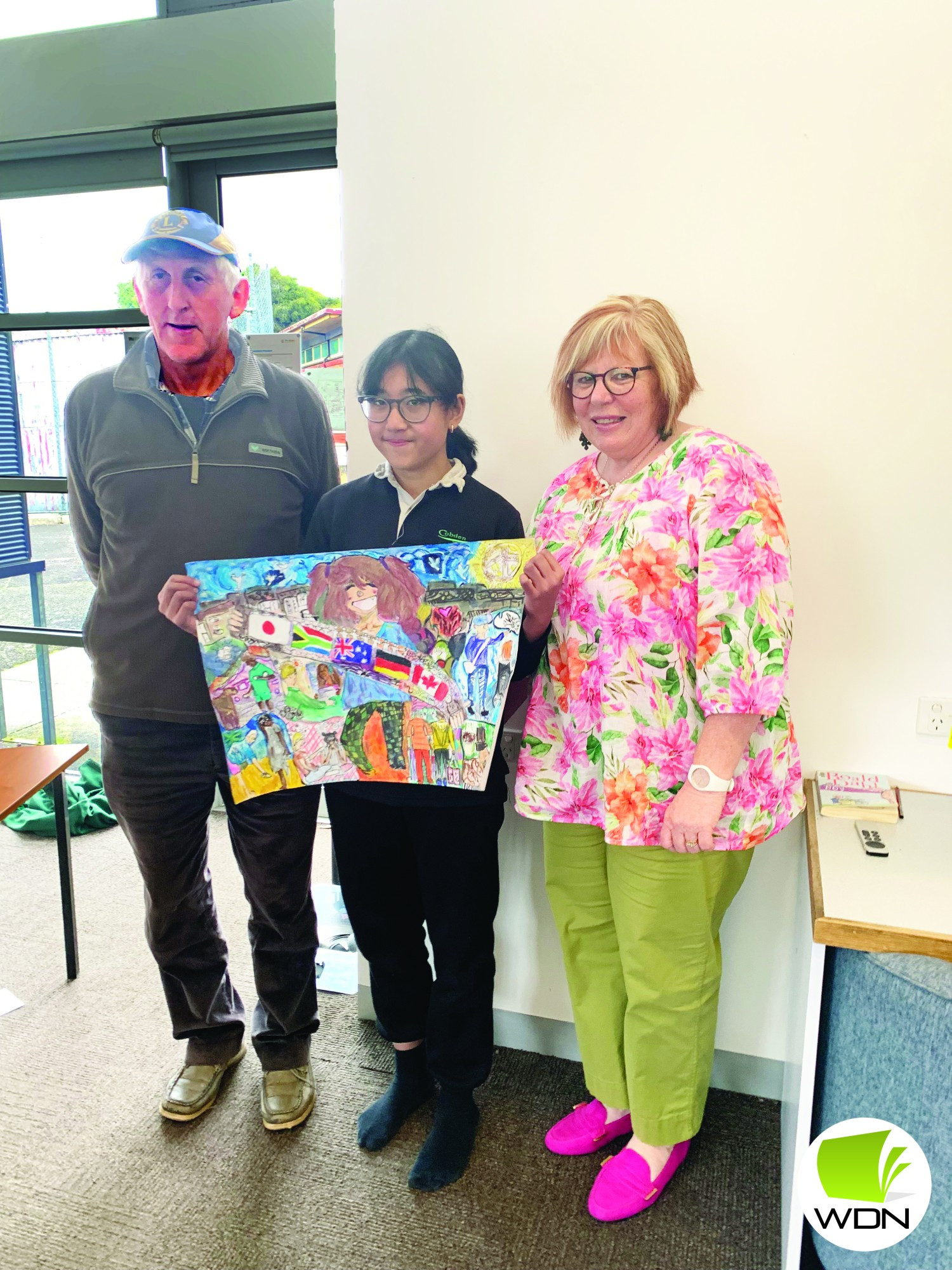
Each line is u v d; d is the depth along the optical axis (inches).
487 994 55.5
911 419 52.9
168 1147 58.8
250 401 54.9
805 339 54.0
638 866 48.6
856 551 55.4
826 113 51.1
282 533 56.2
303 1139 59.6
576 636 48.7
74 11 96.3
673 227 55.2
